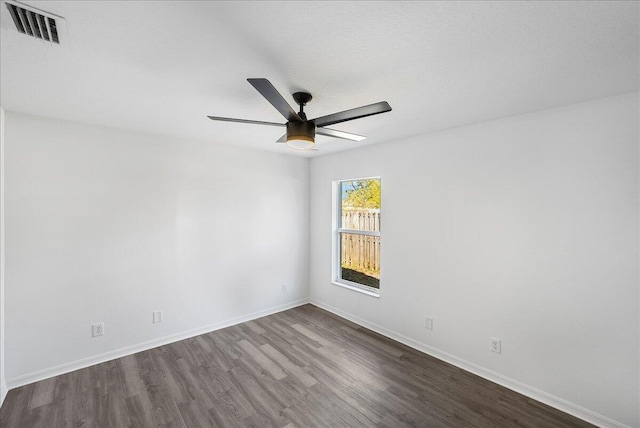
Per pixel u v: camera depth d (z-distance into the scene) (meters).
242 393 2.38
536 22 1.24
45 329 2.56
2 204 2.34
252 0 1.11
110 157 2.87
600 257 2.05
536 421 2.09
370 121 2.63
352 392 2.41
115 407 2.21
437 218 2.97
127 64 1.63
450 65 1.62
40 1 1.11
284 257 4.29
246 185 3.85
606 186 2.03
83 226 2.73
